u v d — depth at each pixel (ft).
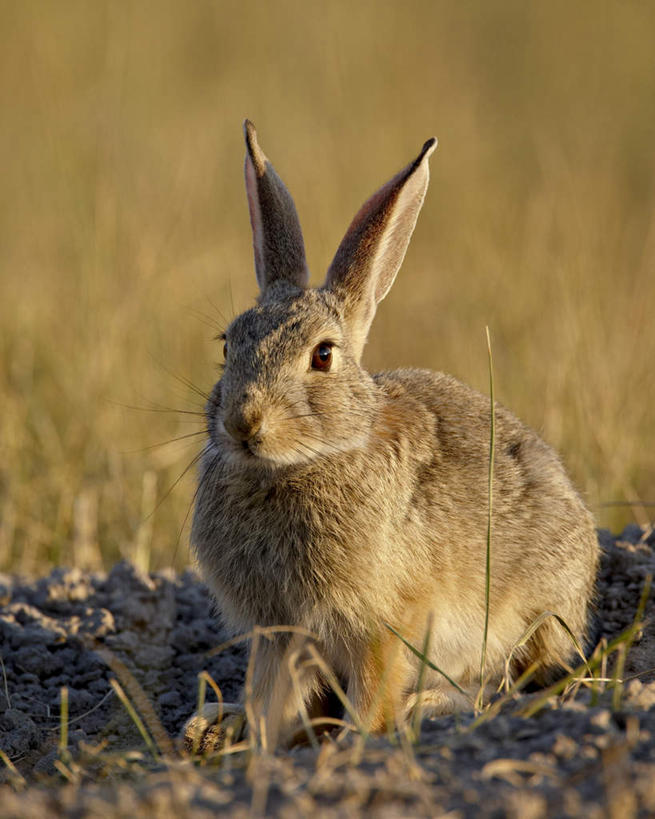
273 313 43.91
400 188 46.50
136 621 51.70
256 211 48.37
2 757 40.68
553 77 145.79
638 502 57.93
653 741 31.27
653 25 155.12
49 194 99.19
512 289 86.58
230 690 48.65
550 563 46.75
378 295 48.34
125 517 66.74
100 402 72.49
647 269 83.35
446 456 45.73
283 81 135.13
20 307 83.35
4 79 121.19
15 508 66.69
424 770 30.30
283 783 29.78
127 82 124.98
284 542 42.70
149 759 38.52
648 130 134.51
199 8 153.48
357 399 43.29
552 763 30.25
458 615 44.98
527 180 116.67
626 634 39.73
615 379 69.36
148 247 84.48
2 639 50.06
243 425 40.45
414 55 137.80
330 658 44.80
